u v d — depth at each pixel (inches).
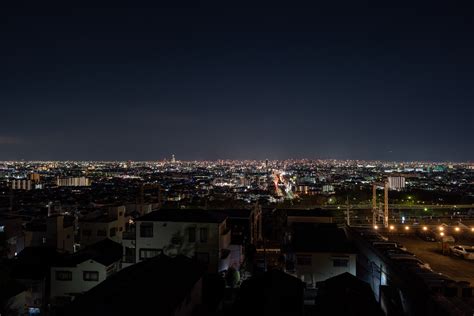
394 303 968.9
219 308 1042.1
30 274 1289.4
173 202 3607.3
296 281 1038.4
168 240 1301.7
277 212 2518.5
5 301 1105.4
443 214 2896.2
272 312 883.4
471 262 1346.0
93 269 1259.2
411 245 1627.7
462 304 755.4
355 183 6353.3
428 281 824.3
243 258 1529.3
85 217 1835.6
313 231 1417.3
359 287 1020.5
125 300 778.8
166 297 809.5
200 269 1021.2
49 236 1675.7
